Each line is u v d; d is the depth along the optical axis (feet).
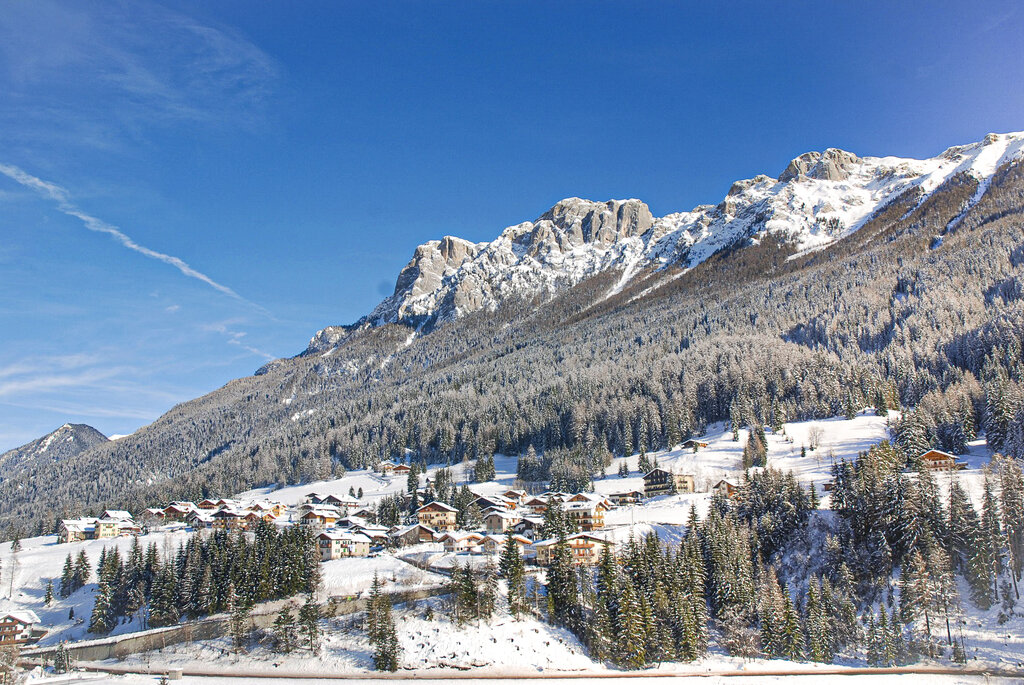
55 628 472.44
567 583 423.23
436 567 496.23
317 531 577.84
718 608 423.64
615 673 371.97
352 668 372.58
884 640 384.06
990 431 624.59
